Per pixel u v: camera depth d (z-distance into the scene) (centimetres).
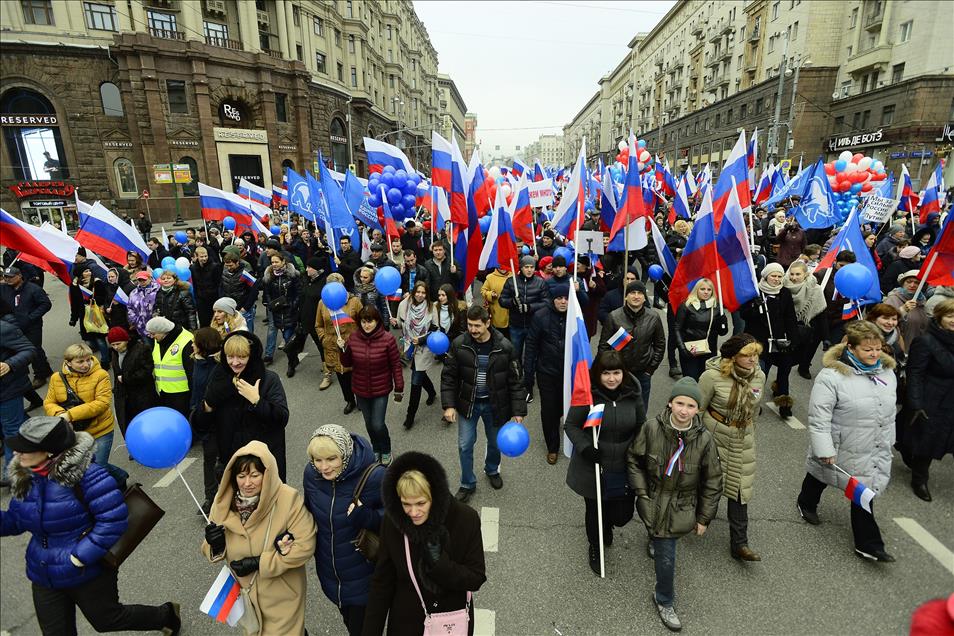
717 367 358
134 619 270
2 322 439
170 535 396
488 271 947
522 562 364
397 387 468
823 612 315
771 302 563
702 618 312
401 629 227
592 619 314
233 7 3250
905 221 1127
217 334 428
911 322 525
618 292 639
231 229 1411
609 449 330
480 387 422
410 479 208
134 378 463
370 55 5500
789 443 527
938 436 401
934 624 141
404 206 1221
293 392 700
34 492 228
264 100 3494
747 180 682
